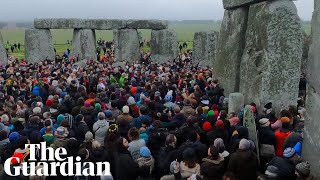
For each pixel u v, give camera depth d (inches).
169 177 313.1
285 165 311.7
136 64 1173.7
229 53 749.3
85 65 1258.6
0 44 1285.7
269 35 607.5
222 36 788.0
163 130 383.9
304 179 297.9
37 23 1423.5
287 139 370.6
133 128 364.5
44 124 413.1
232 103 513.3
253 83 641.6
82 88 640.4
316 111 337.4
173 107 498.6
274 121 473.4
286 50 600.7
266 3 633.6
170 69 1029.8
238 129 377.1
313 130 341.4
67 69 1006.4
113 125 372.5
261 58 629.9
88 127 448.5
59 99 576.1
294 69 602.9
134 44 1459.2
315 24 344.2
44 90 692.1
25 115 489.1
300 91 717.9
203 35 1330.0
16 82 745.6
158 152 362.3
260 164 389.1
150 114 474.3
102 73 919.0
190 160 314.3
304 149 357.4
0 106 517.3
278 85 603.5
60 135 382.9
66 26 1443.2
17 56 1755.7
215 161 321.4
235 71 727.7
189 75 836.6
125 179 326.3
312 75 347.9
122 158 329.1
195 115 458.6
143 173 317.1
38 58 1419.8
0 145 372.8
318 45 337.1
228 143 387.9
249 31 677.3
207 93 661.9
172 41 1441.9
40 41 1421.0
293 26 599.5
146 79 820.6
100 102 540.4
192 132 374.6
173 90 667.4
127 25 1461.6
